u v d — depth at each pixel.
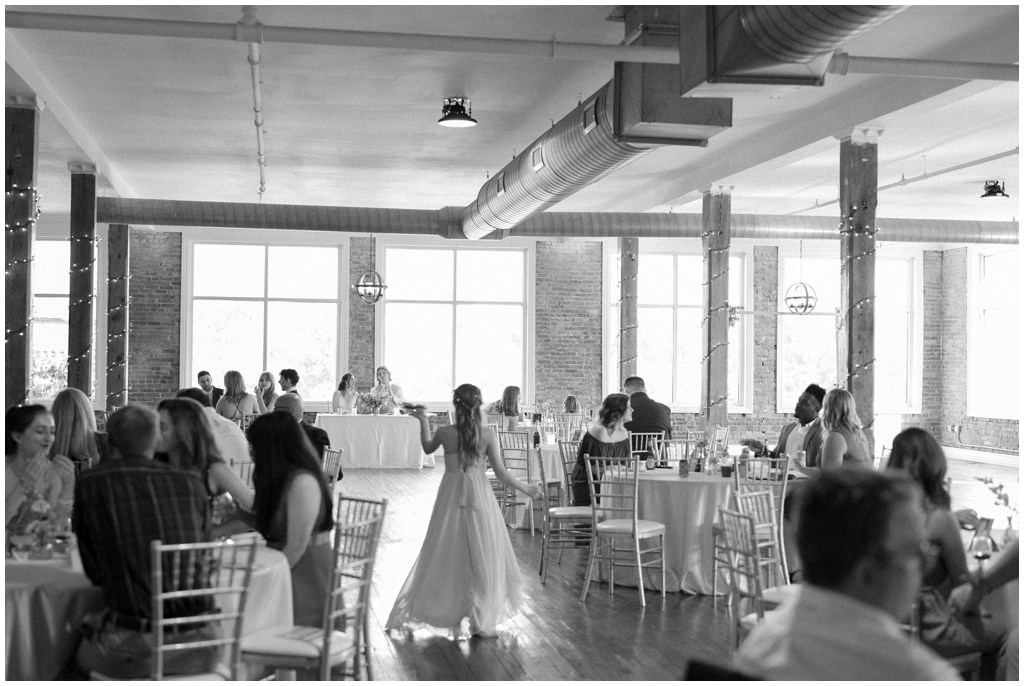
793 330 17.83
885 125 8.97
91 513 3.44
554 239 17.39
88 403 5.49
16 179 8.29
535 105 9.26
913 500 1.89
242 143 11.06
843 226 9.30
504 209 10.66
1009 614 3.75
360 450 14.66
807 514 1.92
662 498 7.16
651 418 9.69
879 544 1.84
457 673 5.04
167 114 9.77
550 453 10.00
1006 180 12.70
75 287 11.09
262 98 9.15
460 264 17.25
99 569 3.48
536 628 6.00
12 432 4.78
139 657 3.36
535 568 7.92
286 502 4.25
